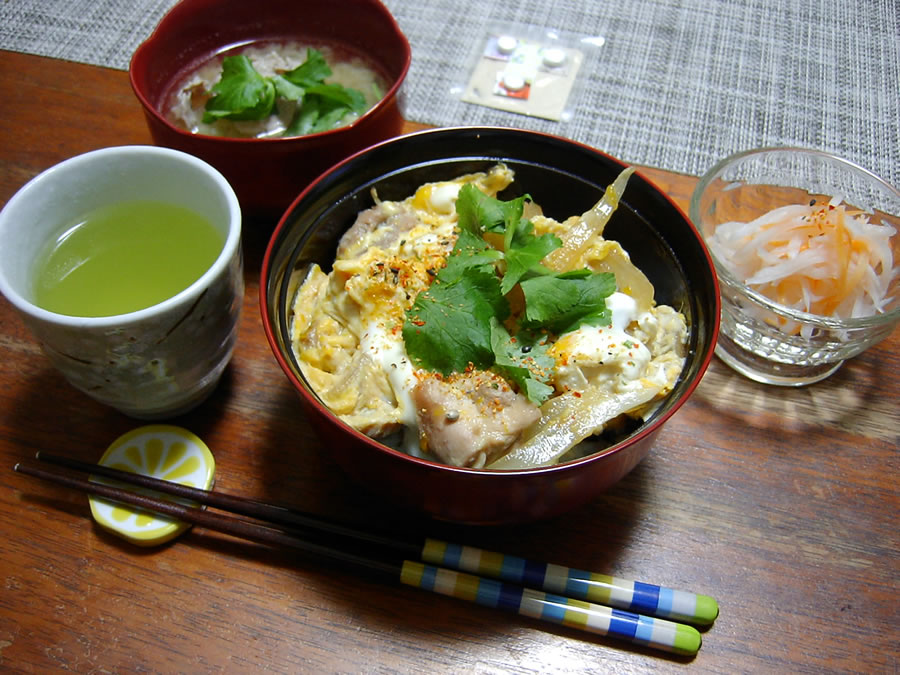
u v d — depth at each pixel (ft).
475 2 1.53
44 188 0.91
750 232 1.10
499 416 0.85
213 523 0.90
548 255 0.97
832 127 1.34
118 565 0.89
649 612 0.86
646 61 1.43
